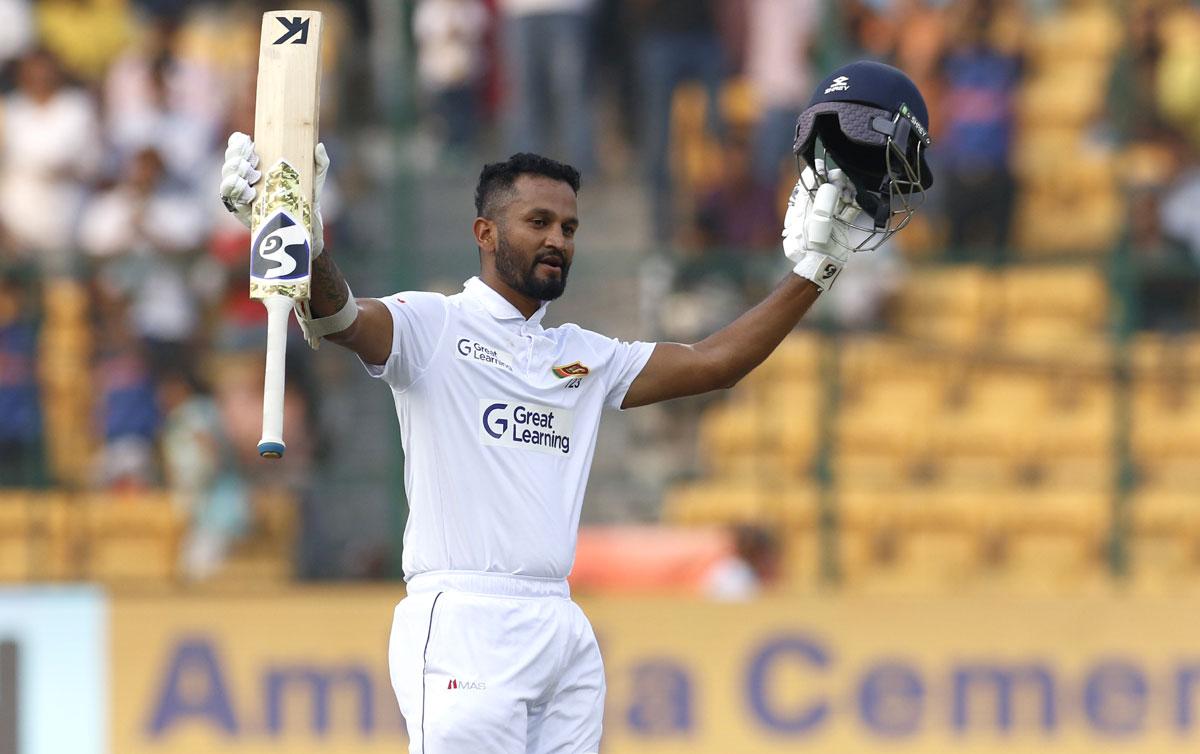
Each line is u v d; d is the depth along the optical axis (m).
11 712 34.84
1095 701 34.94
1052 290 41.22
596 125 43.44
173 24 44.56
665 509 39.34
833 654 35.09
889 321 41.06
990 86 41.50
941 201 41.50
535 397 17.77
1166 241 40.19
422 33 45.28
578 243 42.44
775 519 38.75
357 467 39.69
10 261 39.09
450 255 38.59
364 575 37.94
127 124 42.59
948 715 35.00
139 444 39.06
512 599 17.41
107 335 39.47
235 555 38.56
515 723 17.27
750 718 34.97
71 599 35.19
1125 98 41.62
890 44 42.19
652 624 35.22
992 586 38.78
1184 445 39.16
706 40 41.06
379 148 44.94
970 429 40.00
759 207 40.56
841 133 18.38
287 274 16.19
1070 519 39.06
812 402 39.91
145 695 34.97
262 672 35.12
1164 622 35.06
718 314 38.94
